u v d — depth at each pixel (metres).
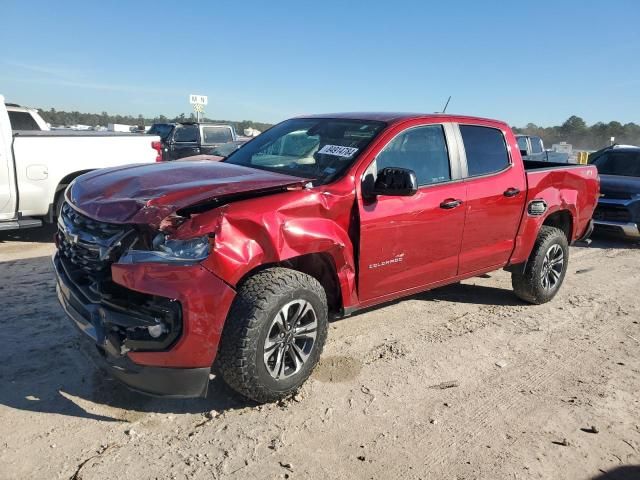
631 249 9.94
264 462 3.06
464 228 4.88
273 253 3.44
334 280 4.04
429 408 3.76
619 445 3.48
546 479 3.11
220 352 3.34
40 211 7.64
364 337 4.88
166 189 3.41
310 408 3.64
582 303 6.30
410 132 4.54
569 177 6.15
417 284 4.68
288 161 4.50
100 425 3.30
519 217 5.49
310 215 3.70
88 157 8.08
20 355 4.07
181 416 3.45
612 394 4.13
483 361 4.56
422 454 3.25
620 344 5.13
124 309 3.17
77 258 3.54
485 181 5.06
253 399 3.52
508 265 5.62
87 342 3.37
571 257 8.97
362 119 4.70
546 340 5.11
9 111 11.33
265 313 3.34
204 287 3.13
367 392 3.91
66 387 3.69
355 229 4.01
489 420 3.66
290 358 3.64
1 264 6.45
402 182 3.89
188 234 3.13
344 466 3.09
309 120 5.11
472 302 6.09
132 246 3.17
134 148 8.71
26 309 4.95
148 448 3.12
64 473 2.87
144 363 3.14
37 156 7.49
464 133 5.04
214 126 18.42
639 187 9.98
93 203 3.46
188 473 2.93
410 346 4.75
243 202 3.40
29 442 3.09
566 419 3.73
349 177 3.99
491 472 3.13
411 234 4.39
